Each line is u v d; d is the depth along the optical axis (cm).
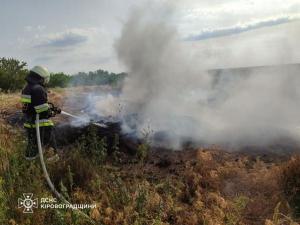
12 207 469
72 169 554
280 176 526
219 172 563
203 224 459
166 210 486
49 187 531
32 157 584
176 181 555
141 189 509
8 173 533
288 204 481
